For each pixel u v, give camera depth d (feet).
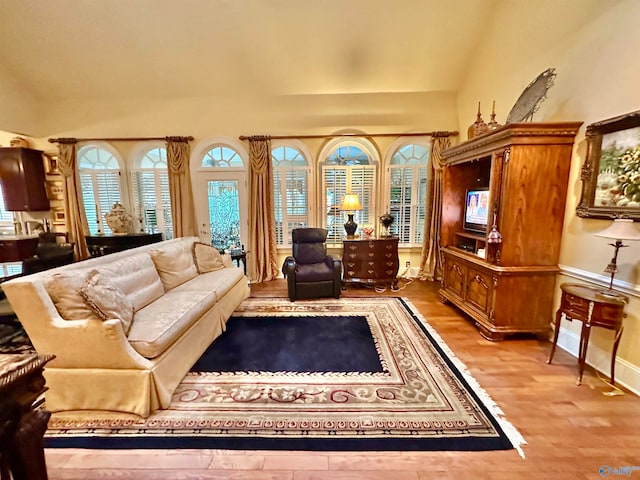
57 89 15.42
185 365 7.72
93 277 6.97
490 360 8.41
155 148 17.10
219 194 17.11
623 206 7.20
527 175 8.79
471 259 10.47
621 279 7.39
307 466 5.10
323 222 17.03
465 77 14.71
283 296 13.99
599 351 7.89
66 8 11.72
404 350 9.01
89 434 5.81
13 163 15.72
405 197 16.80
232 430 5.91
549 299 9.37
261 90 15.55
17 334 10.00
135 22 12.28
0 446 2.89
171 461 5.21
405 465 5.10
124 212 16.53
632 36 6.95
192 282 10.80
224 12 11.95
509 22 11.29
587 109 8.21
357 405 6.63
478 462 5.14
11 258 14.64
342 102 15.96
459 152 11.35
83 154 17.11
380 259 14.79
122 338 6.22
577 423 6.01
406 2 11.62
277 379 7.63
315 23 12.38
